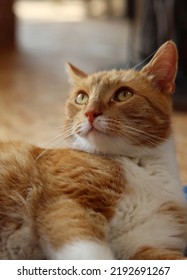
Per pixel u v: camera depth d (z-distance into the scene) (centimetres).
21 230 48
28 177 49
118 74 53
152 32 131
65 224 44
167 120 52
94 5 342
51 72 154
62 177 48
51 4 380
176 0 124
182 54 127
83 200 46
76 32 246
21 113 108
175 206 50
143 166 50
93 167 49
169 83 53
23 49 194
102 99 50
